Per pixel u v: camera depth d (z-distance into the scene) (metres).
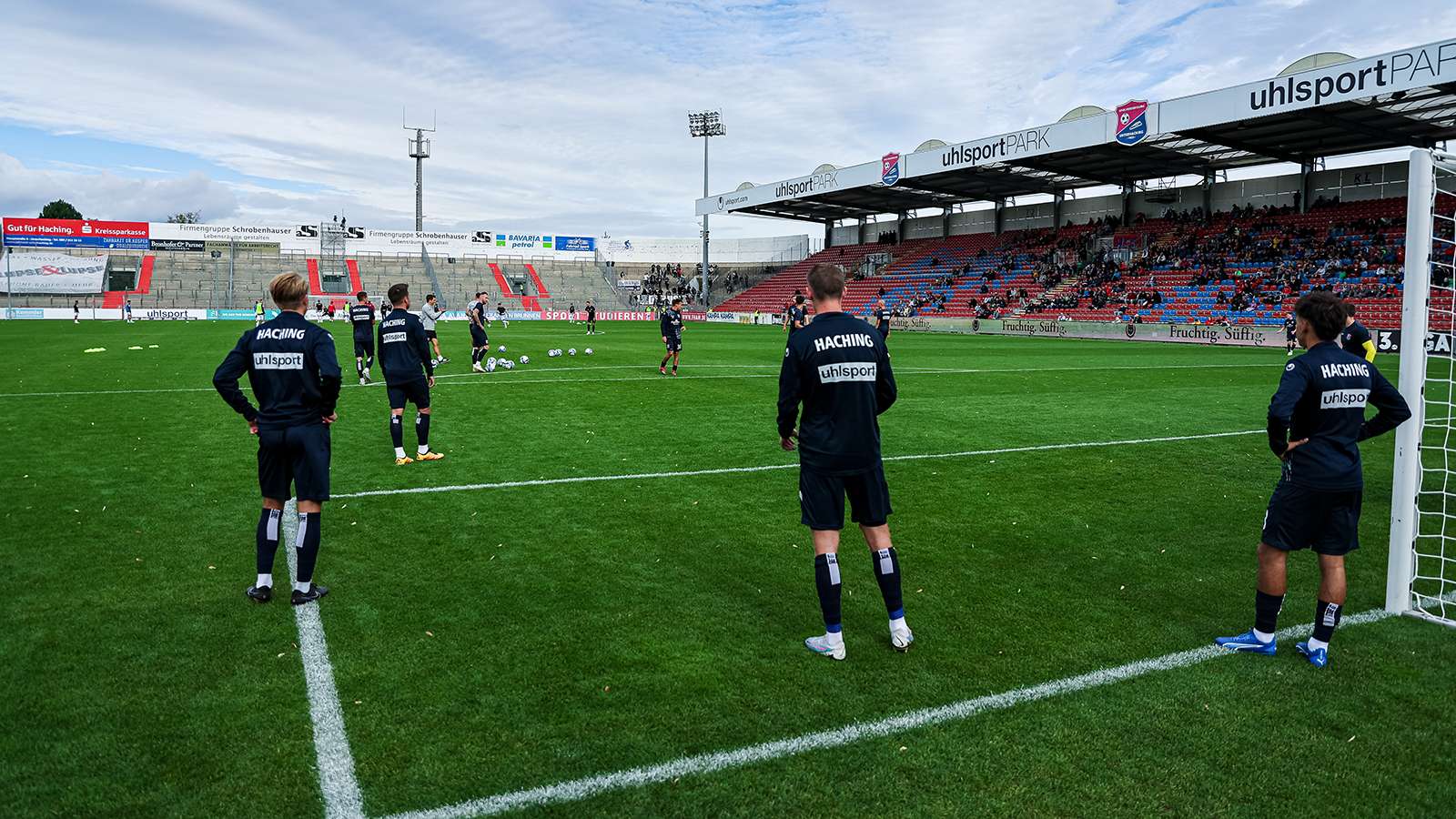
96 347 22.48
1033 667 3.75
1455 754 3.07
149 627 4.07
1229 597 4.66
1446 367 18.33
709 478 7.49
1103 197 47.81
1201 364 20.86
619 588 4.71
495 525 5.95
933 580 4.91
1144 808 2.73
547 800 2.75
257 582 4.56
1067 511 6.48
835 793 2.80
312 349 4.41
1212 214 42.59
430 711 3.31
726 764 2.96
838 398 3.81
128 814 2.64
